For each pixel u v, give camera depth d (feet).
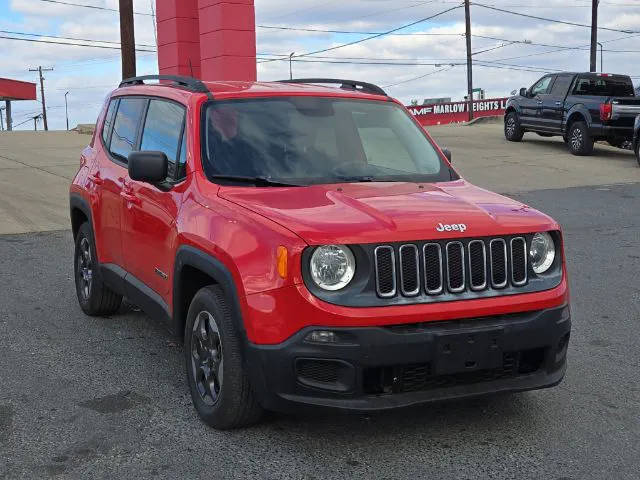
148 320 21.50
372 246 12.26
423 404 12.51
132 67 71.46
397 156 16.87
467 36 156.56
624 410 15.15
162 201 16.17
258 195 14.42
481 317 12.80
